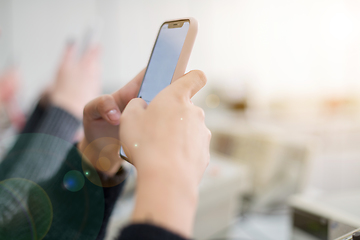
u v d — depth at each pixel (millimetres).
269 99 2213
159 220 167
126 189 682
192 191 187
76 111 612
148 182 183
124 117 225
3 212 334
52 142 505
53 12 1767
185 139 203
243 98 1955
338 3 2246
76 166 364
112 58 1937
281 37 2227
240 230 1075
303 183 1145
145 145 202
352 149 2246
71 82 639
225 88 2000
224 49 2170
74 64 683
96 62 719
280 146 1245
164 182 181
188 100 230
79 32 1822
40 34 1743
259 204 1240
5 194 351
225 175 887
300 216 537
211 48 2107
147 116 216
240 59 2205
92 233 354
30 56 1720
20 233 330
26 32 1703
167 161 190
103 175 364
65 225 348
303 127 2104
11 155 461
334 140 2242
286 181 1192
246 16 2193
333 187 1642
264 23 2213
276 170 1229
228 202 911
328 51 2287
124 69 1994
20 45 1690
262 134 1351
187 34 304
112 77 1945
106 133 332
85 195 363
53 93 621
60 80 641
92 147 348
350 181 1734
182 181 184
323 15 2246
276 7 2205
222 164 1004
